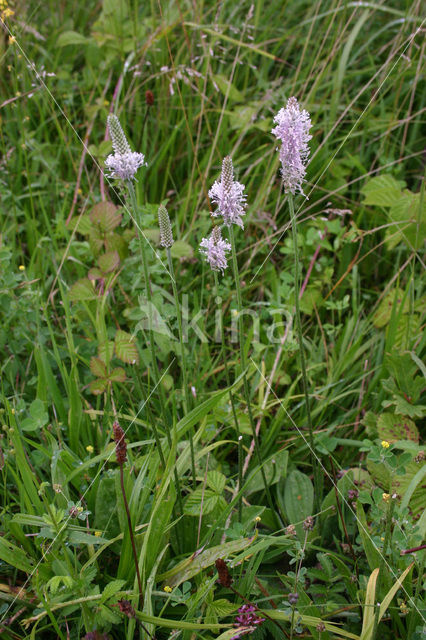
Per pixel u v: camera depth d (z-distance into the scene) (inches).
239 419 100.4
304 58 164.6
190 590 82.4
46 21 174.1
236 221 74.0
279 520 93.4
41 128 151.3
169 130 156.8
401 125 147.6
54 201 145.5
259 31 170.7
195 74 137.7
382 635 79.2
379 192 126.3
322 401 110.4
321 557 81.6
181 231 135.2
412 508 88.0
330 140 147.6
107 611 70.9
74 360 98.0
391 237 122.3
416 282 125.4
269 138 152.9
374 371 116.0
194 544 87.2
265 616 76.0
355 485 91.1
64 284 113.0
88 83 160.9
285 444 106.0
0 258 109.7
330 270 127.1
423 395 108.0
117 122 69.6
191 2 159.3
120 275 121.5
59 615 78.5
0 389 103.0
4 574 83.7
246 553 74.0
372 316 124.6
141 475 78.4
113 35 153.2
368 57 163.5
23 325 110.3
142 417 104.4
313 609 77.4
